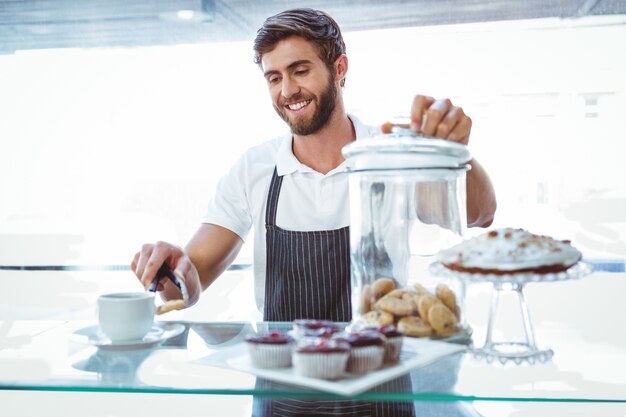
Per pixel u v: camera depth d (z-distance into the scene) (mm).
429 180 853
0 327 979
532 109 2604
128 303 845
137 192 2930
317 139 1549
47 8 2842
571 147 2602
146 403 2338
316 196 1531
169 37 2812
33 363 784
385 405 966
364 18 2627
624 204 2578
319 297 1448
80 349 849
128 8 2809
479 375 715
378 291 852
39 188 2965
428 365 747
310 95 1454
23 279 2984
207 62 2809
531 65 2578
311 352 673
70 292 2977
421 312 831
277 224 1538
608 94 2553
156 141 2887
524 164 2631
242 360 773
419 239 860
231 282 2764
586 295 2016
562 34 2541
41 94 2914
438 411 1183
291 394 659
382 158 833
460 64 2607
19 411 2447
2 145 2947
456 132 980
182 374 734
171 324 979
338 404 951
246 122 2836
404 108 2646
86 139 2922
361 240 866
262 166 1645
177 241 2939
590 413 1786
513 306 862
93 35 2842
